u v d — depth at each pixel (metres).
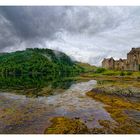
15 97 11.43
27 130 8.40
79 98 10.93
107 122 8.83
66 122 8.82
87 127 8.52
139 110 9.77
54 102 10.65
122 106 10.03
